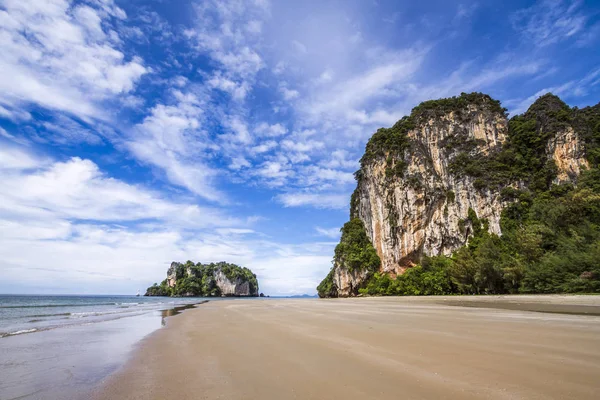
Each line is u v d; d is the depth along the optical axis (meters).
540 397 4.40
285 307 26.94
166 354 8.67
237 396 4.96
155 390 5.48
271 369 6.45
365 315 16.66
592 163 52.44
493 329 10.33
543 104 62.66
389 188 66.00
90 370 7.25
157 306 43.25
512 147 61.91
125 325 17.03
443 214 58.09
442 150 64.62
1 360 8.50
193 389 5.42
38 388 5.94
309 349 8.20
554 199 45.97
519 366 5.94
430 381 5.27
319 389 5.12
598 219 36.25
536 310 17.75
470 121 66.19
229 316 19.75
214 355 8.12
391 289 55.81
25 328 16.42
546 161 56.34
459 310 18.86
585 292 28.92
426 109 70.25
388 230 64.94
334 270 80.00
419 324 12.23
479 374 5.54
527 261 37.44
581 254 30.41
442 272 49.09
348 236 75.81
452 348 7.61
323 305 28.91
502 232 50.22
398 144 68.19
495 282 40.75
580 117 58.91
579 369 5.66
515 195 52.22
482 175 56.75
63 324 18.30
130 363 7.76
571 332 9.42
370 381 5.41
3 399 5.39
